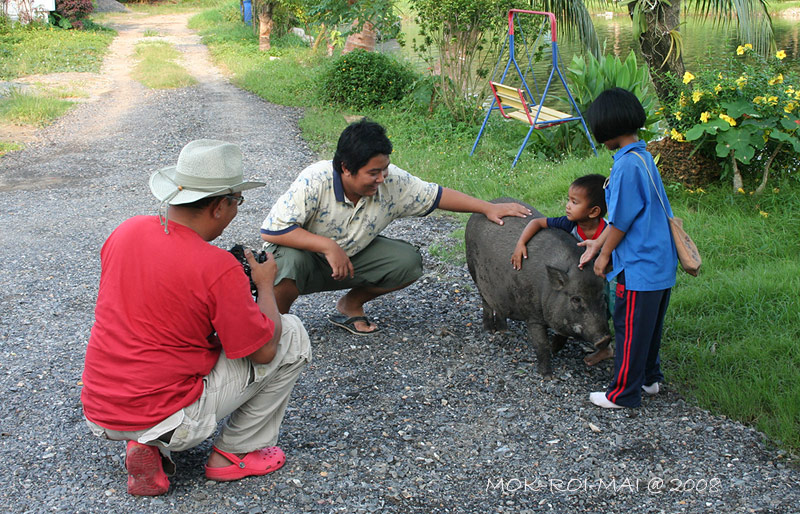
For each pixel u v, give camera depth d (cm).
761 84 660
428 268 631
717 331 479
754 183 688
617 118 372
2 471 357
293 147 1132
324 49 2119
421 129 1134
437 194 477
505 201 491
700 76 689
